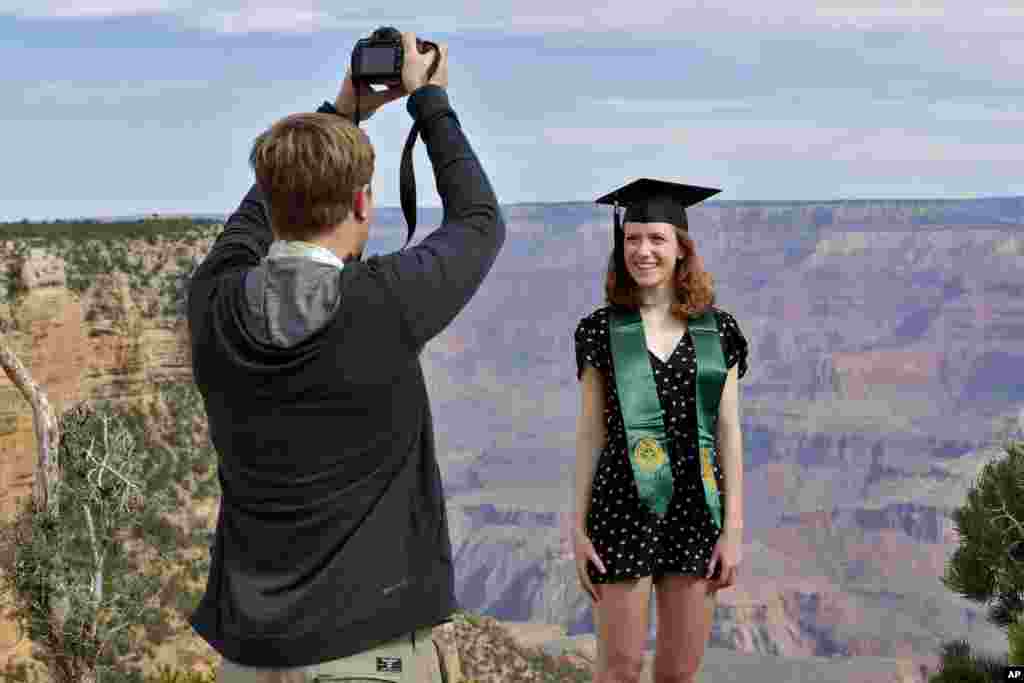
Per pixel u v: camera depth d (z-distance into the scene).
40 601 13.96
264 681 3.40
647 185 5.95
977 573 11.47
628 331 6.01
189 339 3.60
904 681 151.25
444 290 3.44
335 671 3.37
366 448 3.42
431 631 3.62
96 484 14.32
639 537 5.98
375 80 3.80
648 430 5.95
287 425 3.37
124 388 51.88
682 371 5.95
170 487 50.09
